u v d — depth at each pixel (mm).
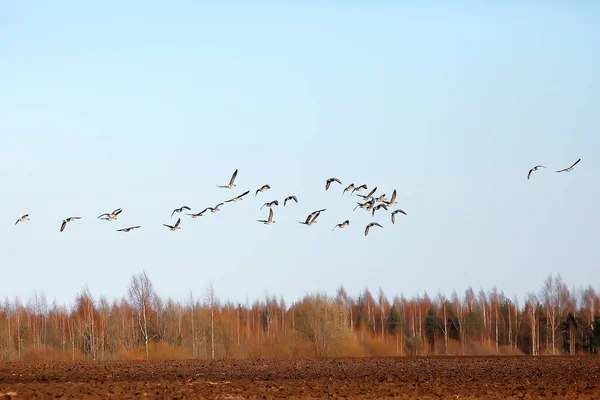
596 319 135500
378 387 51938
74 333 122750
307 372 68812
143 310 114875
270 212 57656
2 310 131375
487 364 80062
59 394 46219
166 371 70875
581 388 51500
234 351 114750
